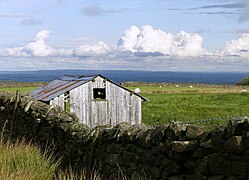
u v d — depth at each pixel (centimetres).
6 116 1509
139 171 722
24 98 1395
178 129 616
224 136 523
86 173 881
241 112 3183
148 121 2800
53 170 862
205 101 4116
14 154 899
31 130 1247
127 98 2203
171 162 619
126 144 776
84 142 916
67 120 1055
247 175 485
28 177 759
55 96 1998
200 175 557
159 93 5266
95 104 2120
